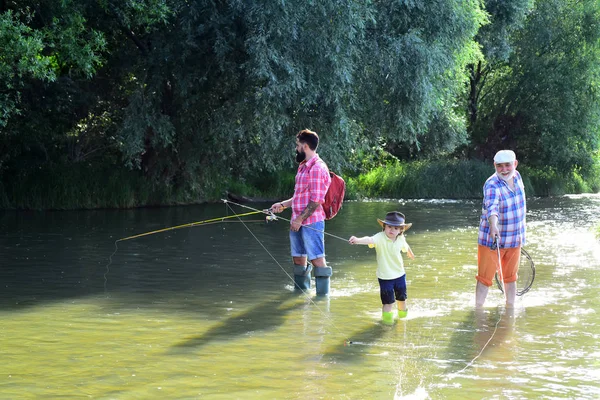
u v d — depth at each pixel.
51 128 22.17
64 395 5.05
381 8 20.42
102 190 22.47
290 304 8.23
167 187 23.75
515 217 8.02
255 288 9.21
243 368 5.71
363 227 16.88
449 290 9.05
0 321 7.27
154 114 20.56
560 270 10.52
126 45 20.95
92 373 5.56
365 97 21.19
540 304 8.21
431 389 5.21
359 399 5.00
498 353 6.18
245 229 16.34
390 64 19.91
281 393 5.11
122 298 8.48
